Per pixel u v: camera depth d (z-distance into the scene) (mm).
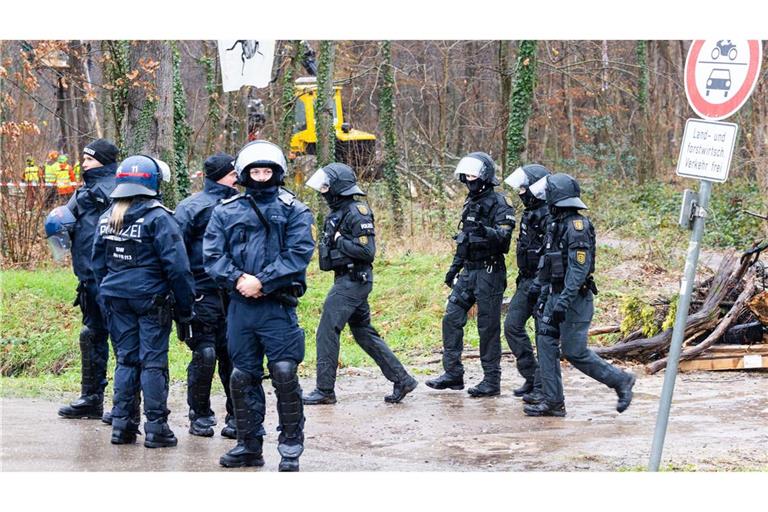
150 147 12922
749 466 6965
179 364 11930
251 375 6895
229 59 12219
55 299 14945
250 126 22562
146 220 7395
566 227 8570
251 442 6973
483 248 9812
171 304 7551
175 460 7172
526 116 18375
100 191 8312
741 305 11219
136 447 7598
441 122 26344
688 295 6449
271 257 6641
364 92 30688
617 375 8781
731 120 25797
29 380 11203
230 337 6820
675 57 36594
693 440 7930
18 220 18031
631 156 32750
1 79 18250
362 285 9547
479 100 31297
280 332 6715
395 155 21719
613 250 18344
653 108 32750
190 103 28688
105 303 7637
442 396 10086
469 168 9727
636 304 11891
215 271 6621
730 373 10930
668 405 6453
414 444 7930
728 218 20844
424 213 20219
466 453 7582
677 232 19891
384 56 22188
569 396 9992
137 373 7703
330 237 9500
